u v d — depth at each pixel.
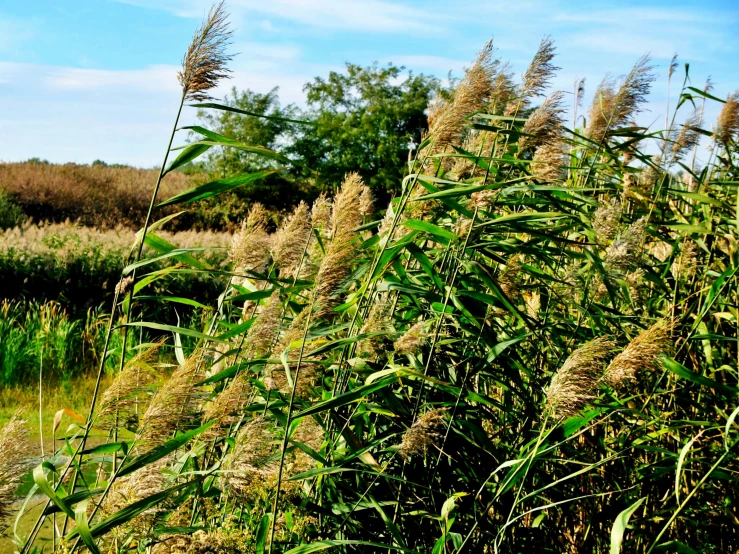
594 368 2.78
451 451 3.68
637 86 5.03
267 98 36.50
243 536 3.06
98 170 42.91
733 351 4.52
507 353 3.97
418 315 4.21
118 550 2.99
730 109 5.32
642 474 3.54
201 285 13.82
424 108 35.97
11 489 2.49
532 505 3.82
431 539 3.57
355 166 34.94
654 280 4.55
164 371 4.73
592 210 5.09
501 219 3.62
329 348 3.22
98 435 3.65
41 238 16.27
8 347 9.82
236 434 3.31
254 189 35.56
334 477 3.47
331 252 3.13
